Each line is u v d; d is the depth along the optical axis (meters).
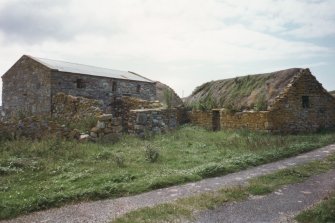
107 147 14.89
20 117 19.53
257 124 20.80
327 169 11.21
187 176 10.15
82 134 15.77
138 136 18.69
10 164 11.22
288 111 21.09
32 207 7.56
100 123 16.28
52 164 11.51
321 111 22.89
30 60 26.08
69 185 9.30
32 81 25.80
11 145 13.95
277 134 20.30
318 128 22.55
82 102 20.52
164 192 8.91
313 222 6.34
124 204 7.89
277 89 23.31
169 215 6.90
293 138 18.19
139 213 7.01
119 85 29.34
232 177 10.48
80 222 6.74
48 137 15.64
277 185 9.33
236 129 22.22
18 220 6.95
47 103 24.28
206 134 20.86
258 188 8.80
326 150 14.79
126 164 11.91
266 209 7.31
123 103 26.80
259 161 12.61
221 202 7.79
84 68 29.12
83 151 13.43
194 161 12.72
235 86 27.89
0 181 9.66
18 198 8.12
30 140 15.25
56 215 7.20
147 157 12.88
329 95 23.39
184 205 7.55
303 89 22.06
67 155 12.77
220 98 27.83
